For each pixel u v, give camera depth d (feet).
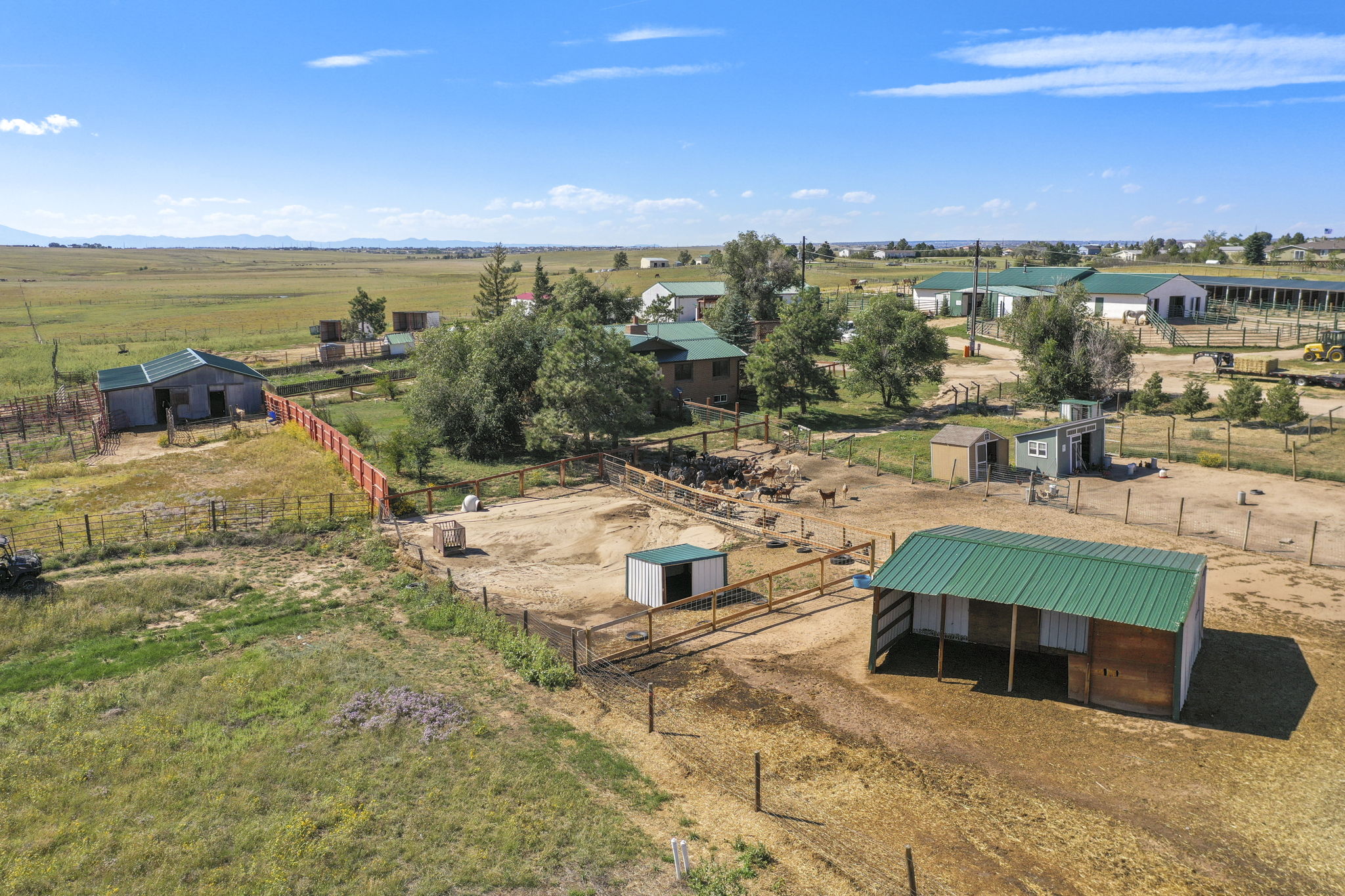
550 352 174.19
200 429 196.95
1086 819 58.65
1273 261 536.42
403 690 74.84
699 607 99.76
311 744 66.18
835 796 61.52
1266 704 73.87
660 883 51.29
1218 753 66.49
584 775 63.31
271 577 105.60
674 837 55.93
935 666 83.10
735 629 93.30
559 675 78.43
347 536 120.26
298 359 313.53
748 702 76.18
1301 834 56.49
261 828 55.36
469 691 76.38
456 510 136.56
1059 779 63.46
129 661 80.59
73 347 363.76
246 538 117.80
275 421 206.08
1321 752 66.03
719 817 58.75
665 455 174.29
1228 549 112.88
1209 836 56.49
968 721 72.28
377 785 60.90
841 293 412.16
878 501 141.59
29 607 91.61
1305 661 81.71
